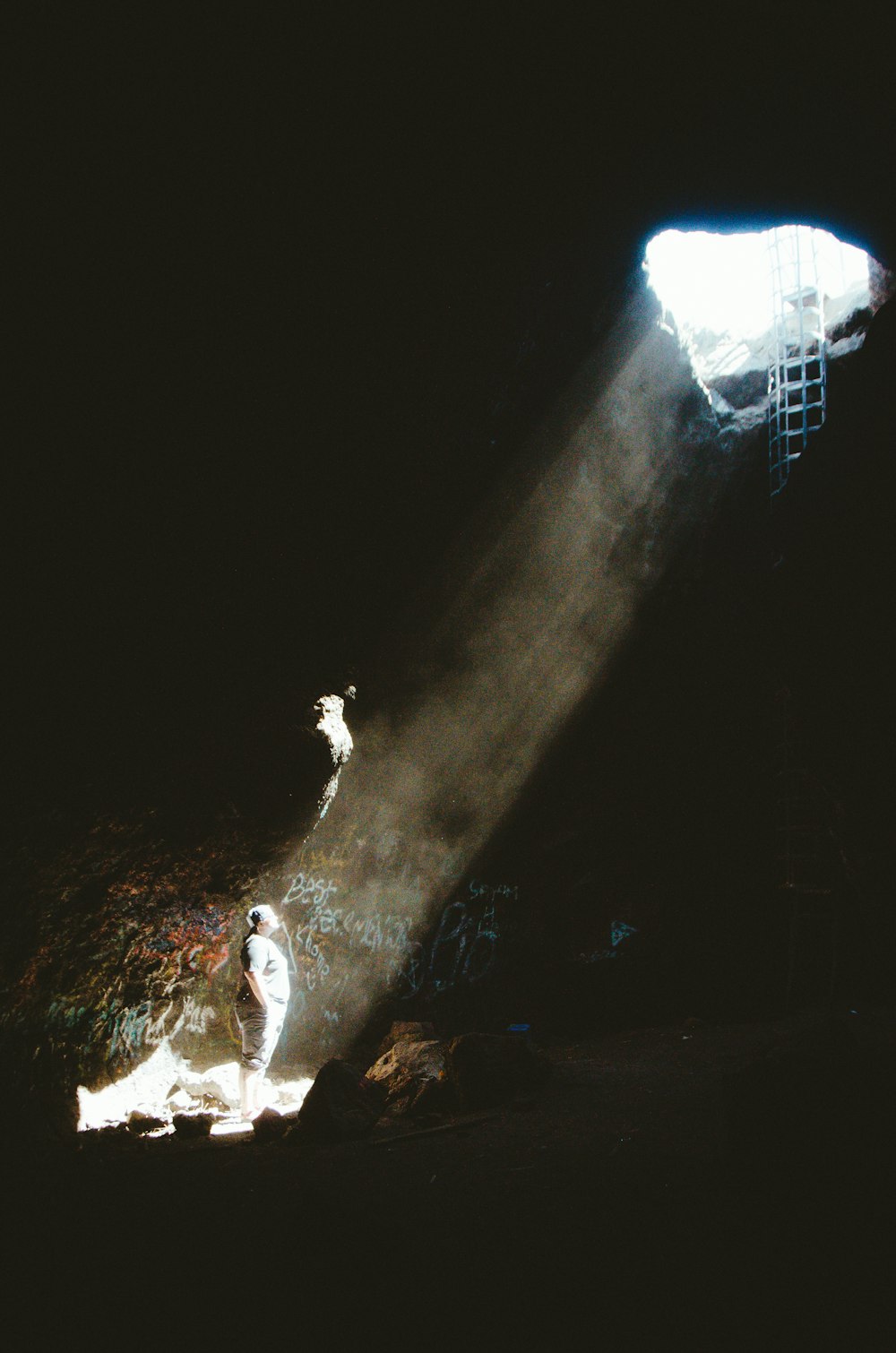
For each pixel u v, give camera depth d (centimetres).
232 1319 290
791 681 710
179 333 472
